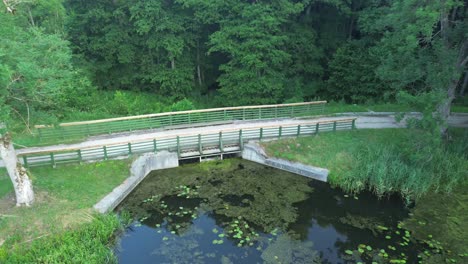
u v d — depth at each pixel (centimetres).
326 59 3017
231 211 1430
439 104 1501
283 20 2372
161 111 2366
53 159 1512
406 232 1318
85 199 1341
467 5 1845
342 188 1617
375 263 1152
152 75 2741
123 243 1228
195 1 2466
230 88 2498
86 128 1814
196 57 3012
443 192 1591
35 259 1047
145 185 1592
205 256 1168
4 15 1058
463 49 1642
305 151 1831
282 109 2280
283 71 2684
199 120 2045
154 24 2591
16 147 1658
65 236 1146
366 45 2755
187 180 1655
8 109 998
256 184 1636
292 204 1491
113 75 2948
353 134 1969
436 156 1670
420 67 1608
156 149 1720
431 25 1331
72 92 2355
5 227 1142
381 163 1628
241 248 1213
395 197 1573
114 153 1636
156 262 1137
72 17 2736
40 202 1273
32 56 1045
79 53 2834
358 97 2730
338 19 2970
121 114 2372
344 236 1298
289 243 1247
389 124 2119
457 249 1223
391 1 2283
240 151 1875
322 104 2378
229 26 2416
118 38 2719
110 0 2677
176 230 1305
